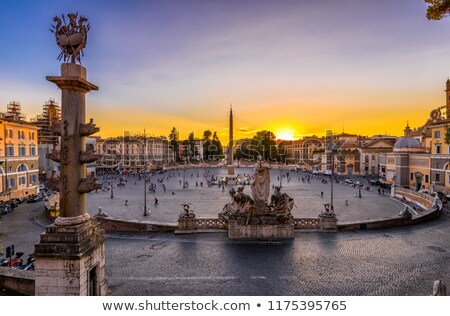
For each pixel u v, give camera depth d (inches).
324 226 909.8
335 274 613.0
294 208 1675.7
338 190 2534.5
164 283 578.2
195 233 887.1
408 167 2556.6
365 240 826.2
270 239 829.2
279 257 702.5
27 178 2167.8
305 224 925.2
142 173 4229.8
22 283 539.2
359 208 1688.0
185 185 2913.4
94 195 2234.3
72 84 433.4
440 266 652.7
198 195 2239.2
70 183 441.4
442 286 440.1
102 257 485.7
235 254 724.0
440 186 2094.0
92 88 473.7
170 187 2780.5
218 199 2039.9
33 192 2226.9
